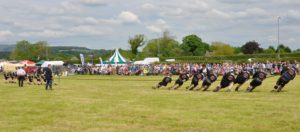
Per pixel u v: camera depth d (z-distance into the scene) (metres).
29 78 41.22
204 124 14.37
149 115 16.64
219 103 20.53
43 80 43.00
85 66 77.25
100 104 20.88
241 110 17.81
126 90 30.75
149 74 66.88
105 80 49.56
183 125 14.24
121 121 15.23
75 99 23.81
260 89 29.77
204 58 93.06
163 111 17.80
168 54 136.25
